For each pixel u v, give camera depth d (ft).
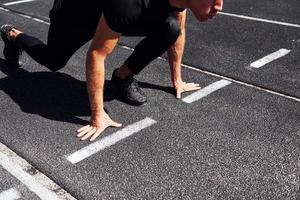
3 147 11.22
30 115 12.65
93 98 11.35
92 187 9.70
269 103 13.25
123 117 12.49
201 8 9.47
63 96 13.75
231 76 15.17
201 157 10.69
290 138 11.42
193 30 20.30
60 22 11.64
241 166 10.34
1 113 12.80
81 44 12.25
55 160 10.61
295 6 24.02
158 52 11.69
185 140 11.39
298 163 10.41
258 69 15.72
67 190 9.62
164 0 10.00
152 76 15.15
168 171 10.19
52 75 15.23
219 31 20.12
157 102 13.34
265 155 10.73
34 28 20.67
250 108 12.96
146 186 9.71
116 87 13.17
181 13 12.21
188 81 14.79
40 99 13.57
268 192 9.49
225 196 9.39
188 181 9.86
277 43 18.38
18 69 15.67
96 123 11.73
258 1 25.43
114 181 9.87
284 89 14.14
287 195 9.39
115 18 9.88
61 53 12.43
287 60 16.51
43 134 11.70
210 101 13.39
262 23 21.21
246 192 9.50
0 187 9.74
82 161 10.57
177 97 13.56
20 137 11.58
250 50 17.62
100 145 11.18
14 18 22.27
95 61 10.73
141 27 10.48
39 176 10.11
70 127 12.01
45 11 23.40
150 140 11.41
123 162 10.52
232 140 11.37
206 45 18.31
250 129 11.86
